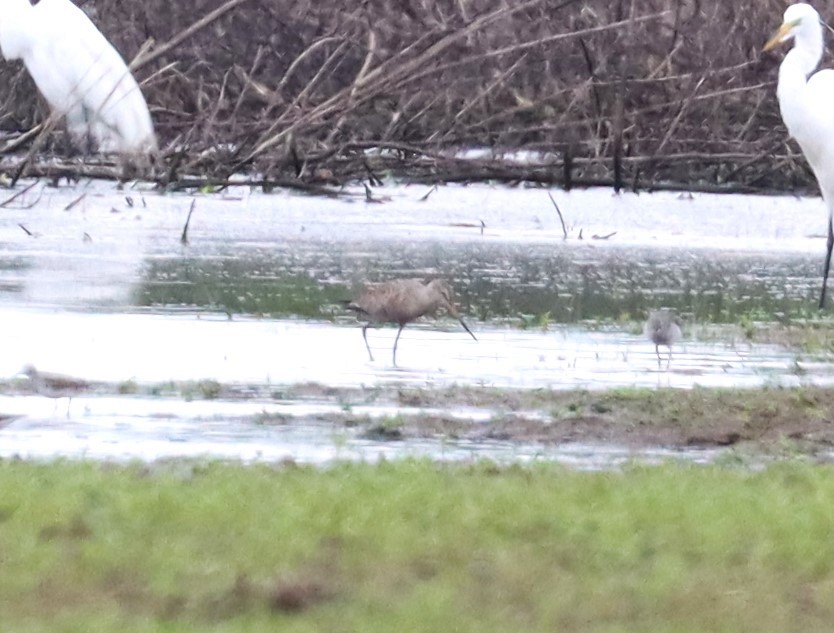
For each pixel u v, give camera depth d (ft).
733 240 108.99
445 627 30.58
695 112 128.77
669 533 36.35
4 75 135.85
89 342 65.92
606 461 46.78
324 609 31.68
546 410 54.24
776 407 54.90
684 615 31.78
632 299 82.99
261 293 80.53
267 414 52.54
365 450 47.44
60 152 125.08
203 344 66.08
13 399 54.39
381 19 126.82
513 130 120.98
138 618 30.94
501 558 34.45
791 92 91.45
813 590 33.24
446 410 54.19
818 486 40.91
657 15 114.73
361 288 81.71
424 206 116.78
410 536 35.47
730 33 127.44
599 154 126.31
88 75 118.11
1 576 32.78
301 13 128.06
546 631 30.76
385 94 118.21
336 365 62.44
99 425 50.62
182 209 112.16
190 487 39.19
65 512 36.73
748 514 37.63
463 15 121.70
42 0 120.06
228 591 32.32
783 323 76.48
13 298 76.74
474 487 39.73
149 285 82.17
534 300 81.30
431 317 74.08
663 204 120.78
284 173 119.75
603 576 33.76
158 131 132.46
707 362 65.26
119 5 133.80
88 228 103.60
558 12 126.31
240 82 129.29
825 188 90.38
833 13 128.16
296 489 38.99
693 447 50.08
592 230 111.14
